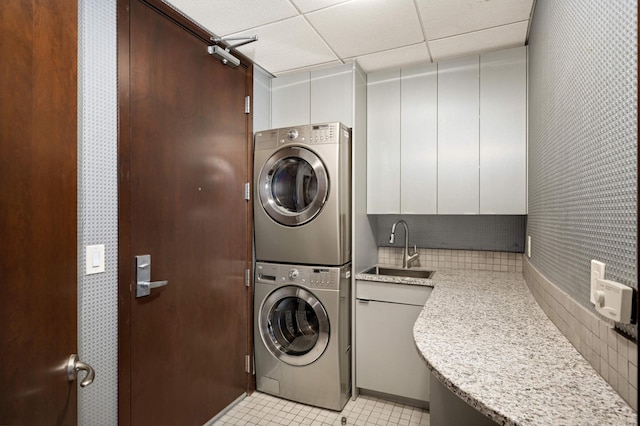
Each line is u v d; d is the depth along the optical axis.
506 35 2.12
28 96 0.82
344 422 2.12
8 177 0.77
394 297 2.32
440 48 2.29
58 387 0.92
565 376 0.84
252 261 2.50
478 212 2.37
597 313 0.86
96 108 1.45
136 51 1.64
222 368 2.21
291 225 2.35
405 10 1.85
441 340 1.10
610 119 0.76
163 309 1.78
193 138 1.98
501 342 1.08
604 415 0.68
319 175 2.26
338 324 2.25
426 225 2.86
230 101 2.29
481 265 2.68
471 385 0.80
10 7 0.77
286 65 2.56
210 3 1.79
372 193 2.68
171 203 1.83
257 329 2.48
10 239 0.77
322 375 2.28
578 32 0.98
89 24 1.43
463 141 2.41
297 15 1.90
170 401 1.82
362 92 2.62
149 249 1.70
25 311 0.82
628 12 0.68
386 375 2.35
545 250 1.46
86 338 1.42
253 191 2.50
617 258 0.73
